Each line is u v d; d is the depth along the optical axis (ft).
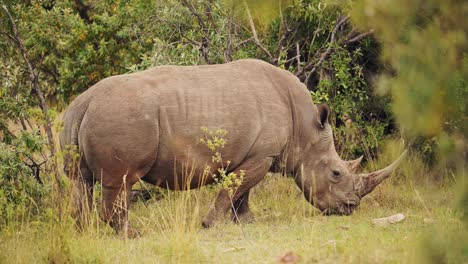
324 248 86.48
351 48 143.33
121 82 98.02
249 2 71.15
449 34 58.34
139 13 136.26
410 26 59.06
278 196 121.19
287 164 108.27
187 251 83.82
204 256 84.17
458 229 82.38
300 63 133.49
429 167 130.21
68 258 80.89
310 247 87.45
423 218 105.19
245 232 98.73
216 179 98.53
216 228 101.14
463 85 59.21
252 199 122.93
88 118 95.86
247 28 135.64
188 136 98.48
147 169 98.02
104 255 83.15
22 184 101.35
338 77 135.44
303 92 108.27
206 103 99.66
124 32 136.36
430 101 59.11
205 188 122.01
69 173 97.04
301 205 116.57
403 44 59.31
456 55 59.11
